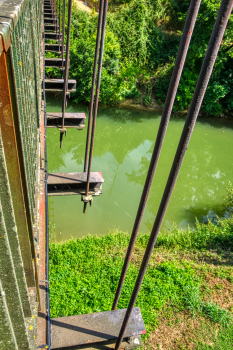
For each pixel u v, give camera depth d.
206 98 19.77
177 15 22.34
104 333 2.31
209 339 6.06
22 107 1.50
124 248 8.26
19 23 1.37
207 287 7.24
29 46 2.09
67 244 8.12
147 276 7.36
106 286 6.96
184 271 7.64
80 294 6.69
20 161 1.24
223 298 7.01
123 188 12.14
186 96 19.64
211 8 16.95
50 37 11.27
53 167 13.27
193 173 14.30
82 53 18.03
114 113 19.05
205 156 16.08
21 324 1.05
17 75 1.31
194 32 18.58
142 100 20.17
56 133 15.95
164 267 7.61
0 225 0.79
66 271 7.26
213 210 11.28
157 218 1.85
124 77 19.28
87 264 7.51
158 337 6.02
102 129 17.31
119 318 2.45
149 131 17.84
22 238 1.35
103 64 18.78
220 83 20.11
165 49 21.56
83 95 18.66
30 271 1.47
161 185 12.75
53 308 6.27
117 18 20.22
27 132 1.73
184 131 1.55
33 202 2.08
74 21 18.58
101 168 13.63
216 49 1.33
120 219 10.00
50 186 4.75
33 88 2.54
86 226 9.34
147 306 6.60
